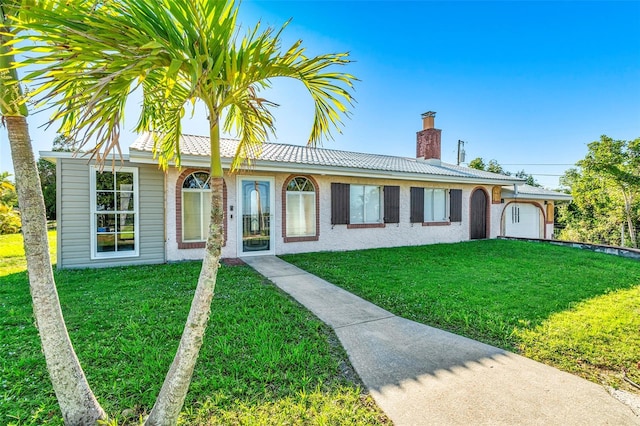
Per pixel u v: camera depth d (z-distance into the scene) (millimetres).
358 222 11570
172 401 1954
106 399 2639
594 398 2814
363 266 8281
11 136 1887
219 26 1776
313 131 2803
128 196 8227
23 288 5859
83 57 1534
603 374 3240
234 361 3297
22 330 3934
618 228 21656
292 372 3135
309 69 2205
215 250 1987
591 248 11758
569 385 3018
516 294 5926
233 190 9164
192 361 1972
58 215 7488
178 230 8492
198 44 1822
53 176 22156
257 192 9562
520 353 3676
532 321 4590
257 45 1895
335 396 2775
